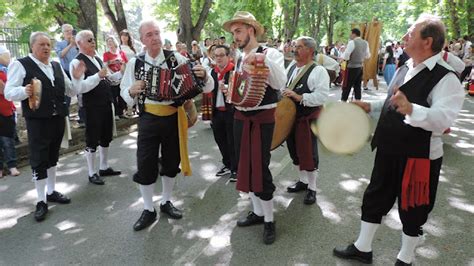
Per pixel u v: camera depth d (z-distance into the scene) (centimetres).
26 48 882
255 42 328
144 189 373
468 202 418
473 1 1825
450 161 555
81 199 442
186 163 382
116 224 381
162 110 361
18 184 487
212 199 439
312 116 396
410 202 257
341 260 313
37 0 793
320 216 391
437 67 238
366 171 523
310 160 403
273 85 319
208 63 622
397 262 287
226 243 343
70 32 691
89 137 479
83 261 317
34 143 393
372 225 296
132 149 643
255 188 330
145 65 357
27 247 339
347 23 3350
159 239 351
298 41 393
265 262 312
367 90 1313
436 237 346
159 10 1819
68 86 425
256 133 327
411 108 231
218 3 1928
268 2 2008
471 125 774
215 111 492
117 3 1009
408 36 243
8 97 376
